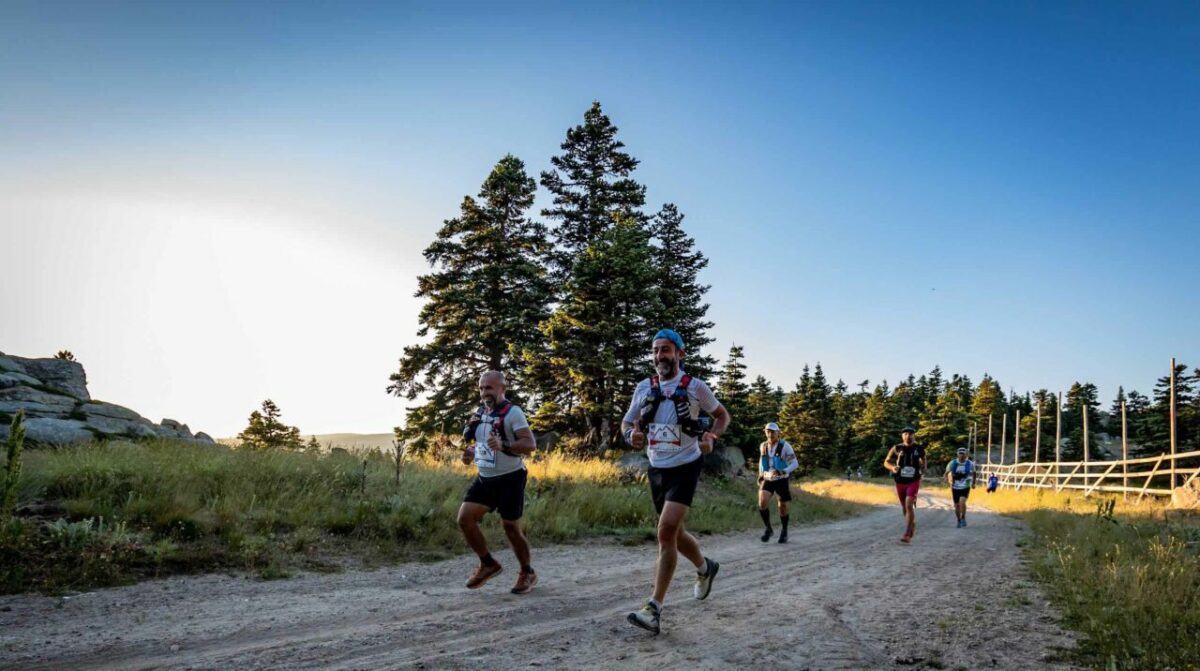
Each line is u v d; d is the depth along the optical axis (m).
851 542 11.20
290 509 8.73
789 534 12.84
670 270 32.12
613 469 16.98
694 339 28.47
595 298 25.42
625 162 30.73
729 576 7.15
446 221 27.98
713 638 4.39
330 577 6.59
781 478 11.27
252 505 8.49
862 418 84.19
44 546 6.14
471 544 5.93
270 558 7.01
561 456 17.81
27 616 4.73
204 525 7.50
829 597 5.86
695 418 4.74
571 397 26.16
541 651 4.07
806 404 74.44
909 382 104.19
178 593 5.61
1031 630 4.65
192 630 4.50
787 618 4.99
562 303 26.33
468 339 26.53
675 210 34.56
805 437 72.88
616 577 6.97
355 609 5.20
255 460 10.79
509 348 26.27
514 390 26.91
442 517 9.62
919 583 6.66
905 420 82.38
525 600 5.64
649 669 3.73
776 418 74.75
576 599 5.71
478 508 5.88
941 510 22.05
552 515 11.15
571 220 30.77
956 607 5.42
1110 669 3.73
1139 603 5.08
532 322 27.38
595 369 24.47
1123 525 11.62
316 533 8.22
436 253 27.89
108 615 4.84
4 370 16.80
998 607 5.41
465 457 6.01
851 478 68.88
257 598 5.54
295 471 10.55
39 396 15.60
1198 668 3.72
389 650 4.08
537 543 9.67
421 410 26.58
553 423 25.55
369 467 11.91
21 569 5.59
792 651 4.11
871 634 4.53
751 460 33.16
